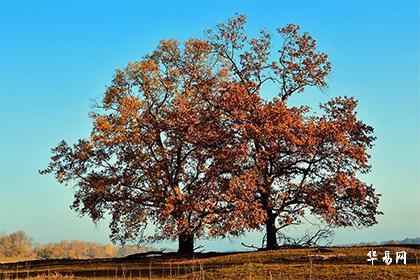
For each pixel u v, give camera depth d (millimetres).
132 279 23438
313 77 37562
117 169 37844
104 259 38750
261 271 22078
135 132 36969
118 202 37531
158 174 36375
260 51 37906
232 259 29500
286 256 28406
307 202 33656
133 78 38125
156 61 38906
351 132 35781
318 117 35625
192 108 36406
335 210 33781
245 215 32438
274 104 34750
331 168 34750
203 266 27828
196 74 38031
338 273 20656
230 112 35188
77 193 38188
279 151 34062
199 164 36719
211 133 34719
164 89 38562
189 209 33750
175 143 36844
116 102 38062
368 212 35219
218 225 33094
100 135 36750
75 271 29781
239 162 33844
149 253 38281
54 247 88750
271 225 35250
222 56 38750
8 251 92375
